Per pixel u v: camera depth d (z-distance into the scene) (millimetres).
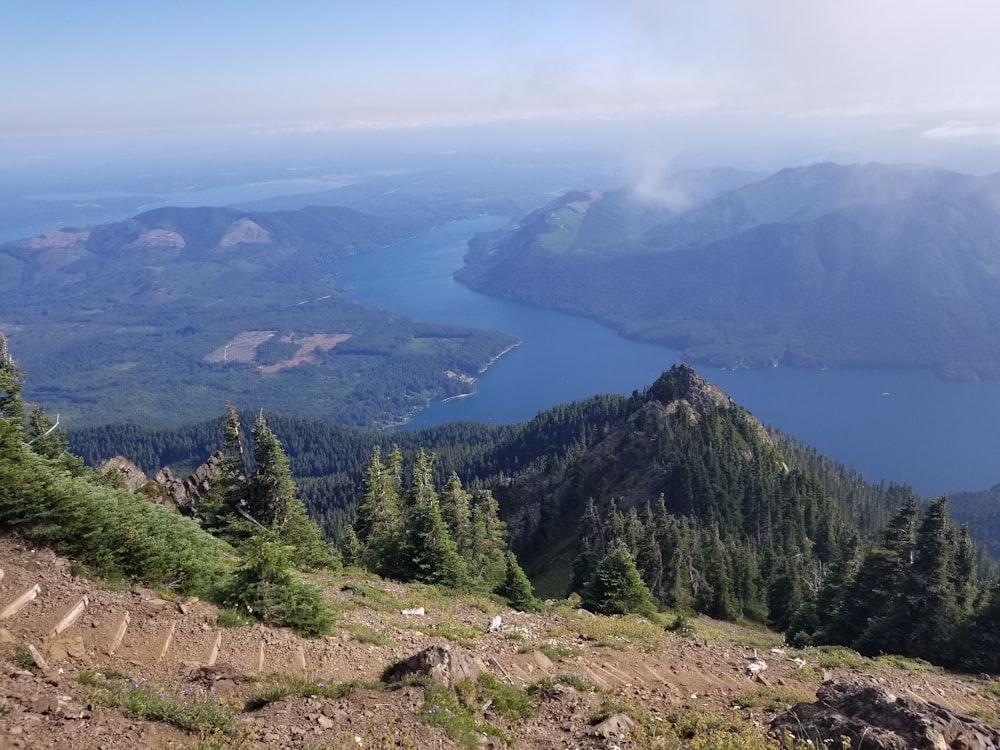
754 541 86875
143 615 13805
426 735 10508
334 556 37219
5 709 8727
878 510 124062
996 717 17484
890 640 31438
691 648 20891
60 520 15023
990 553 155625
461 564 35438
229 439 38688
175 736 9289
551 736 12188
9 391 35281
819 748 10703
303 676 13547
